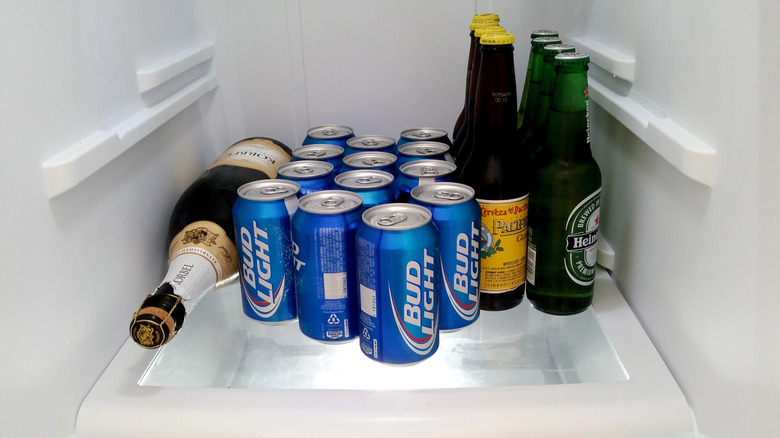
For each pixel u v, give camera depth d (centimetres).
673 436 68
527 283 92
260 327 90
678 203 71
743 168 56
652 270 81
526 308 93
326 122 128
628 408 68
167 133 103
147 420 69
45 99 66
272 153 110
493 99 85
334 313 82
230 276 92
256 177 101
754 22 53
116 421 69
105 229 80
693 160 62
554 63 84
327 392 72
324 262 80
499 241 87
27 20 64
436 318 79
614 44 94
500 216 86
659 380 72
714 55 61
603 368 83
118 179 84
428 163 92
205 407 69
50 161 66
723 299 60
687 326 69
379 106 127
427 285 75
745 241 56
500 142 86
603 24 100
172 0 108
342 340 83
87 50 76
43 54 66
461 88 126
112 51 83
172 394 72
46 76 67
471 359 87
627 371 74
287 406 69
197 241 88
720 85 60
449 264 82
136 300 89
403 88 126
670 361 75
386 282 74
